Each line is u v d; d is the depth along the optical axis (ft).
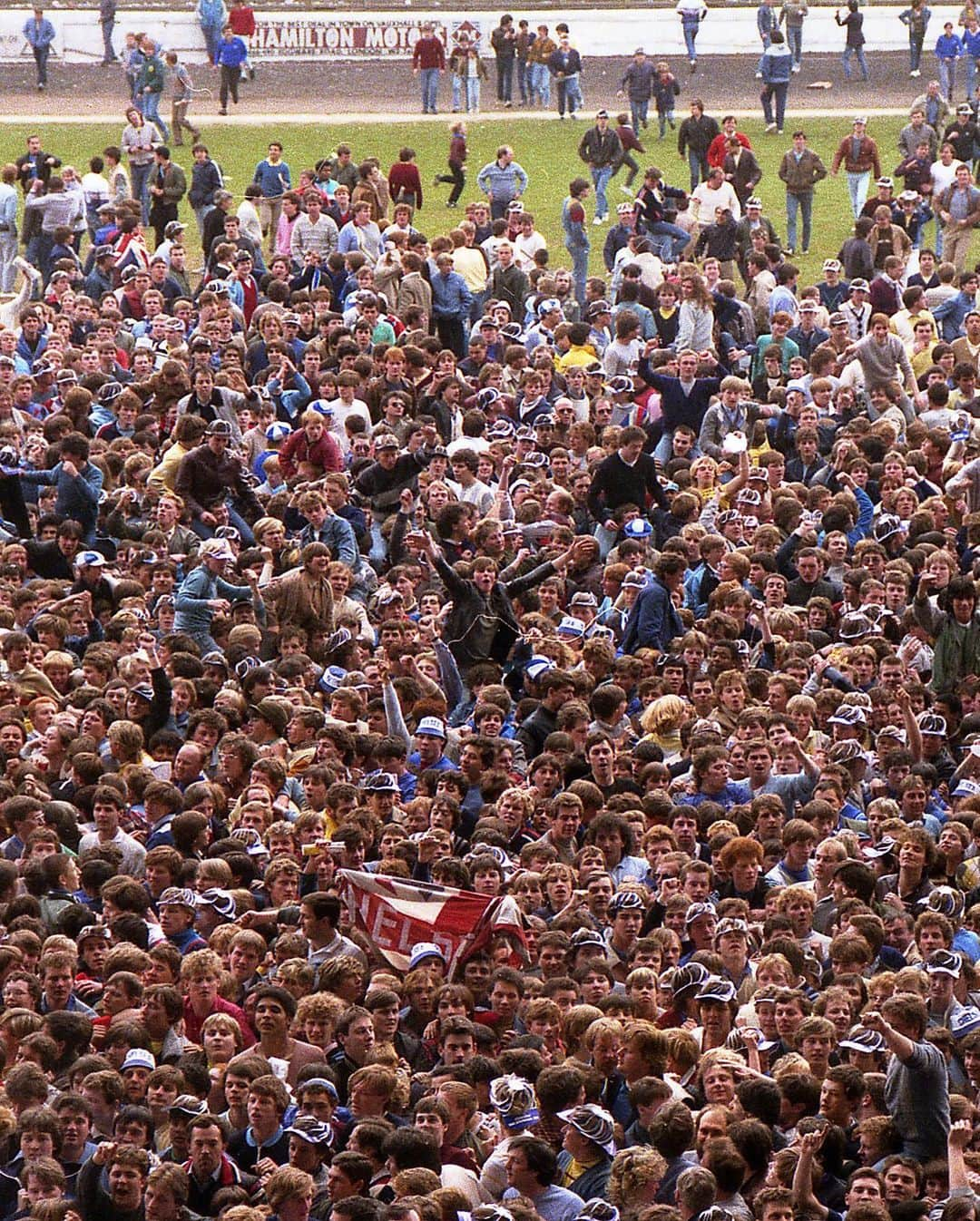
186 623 125.39
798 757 107.76
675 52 329.52
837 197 269.44
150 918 89.25
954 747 120.37
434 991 84.02
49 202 222.48
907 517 147.64
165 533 136.26
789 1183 70.49
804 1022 78.89
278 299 194.49
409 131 292.40
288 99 311.06
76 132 287.89
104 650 117.08
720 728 114.52
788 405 166.20
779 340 187.42
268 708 108.37
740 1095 74.28
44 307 186.70
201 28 318.65
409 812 101.81
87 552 127.85
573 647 125.59
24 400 164.14
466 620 125.90
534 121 298.76
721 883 95.45
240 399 159.12
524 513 144.36
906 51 330.34
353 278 200.03
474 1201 69.97
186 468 140.56
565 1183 72.28
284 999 78.95
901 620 130.82
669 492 151.94
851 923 89.51
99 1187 69.97
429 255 205.77
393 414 160.45
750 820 100.63
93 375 164.35
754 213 222.69
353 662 123.44
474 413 159.33
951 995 83.92
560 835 98.73
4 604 123.75
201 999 82.33
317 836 94.89
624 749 111.96
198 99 309.22
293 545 136.36
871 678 118.83
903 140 252.01
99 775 102.42
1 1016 79.56
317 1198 70.79
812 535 138.00
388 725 112.98
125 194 239.91
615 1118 77.30
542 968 86.48
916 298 194.29
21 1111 74.13
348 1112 76.07
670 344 191.31
